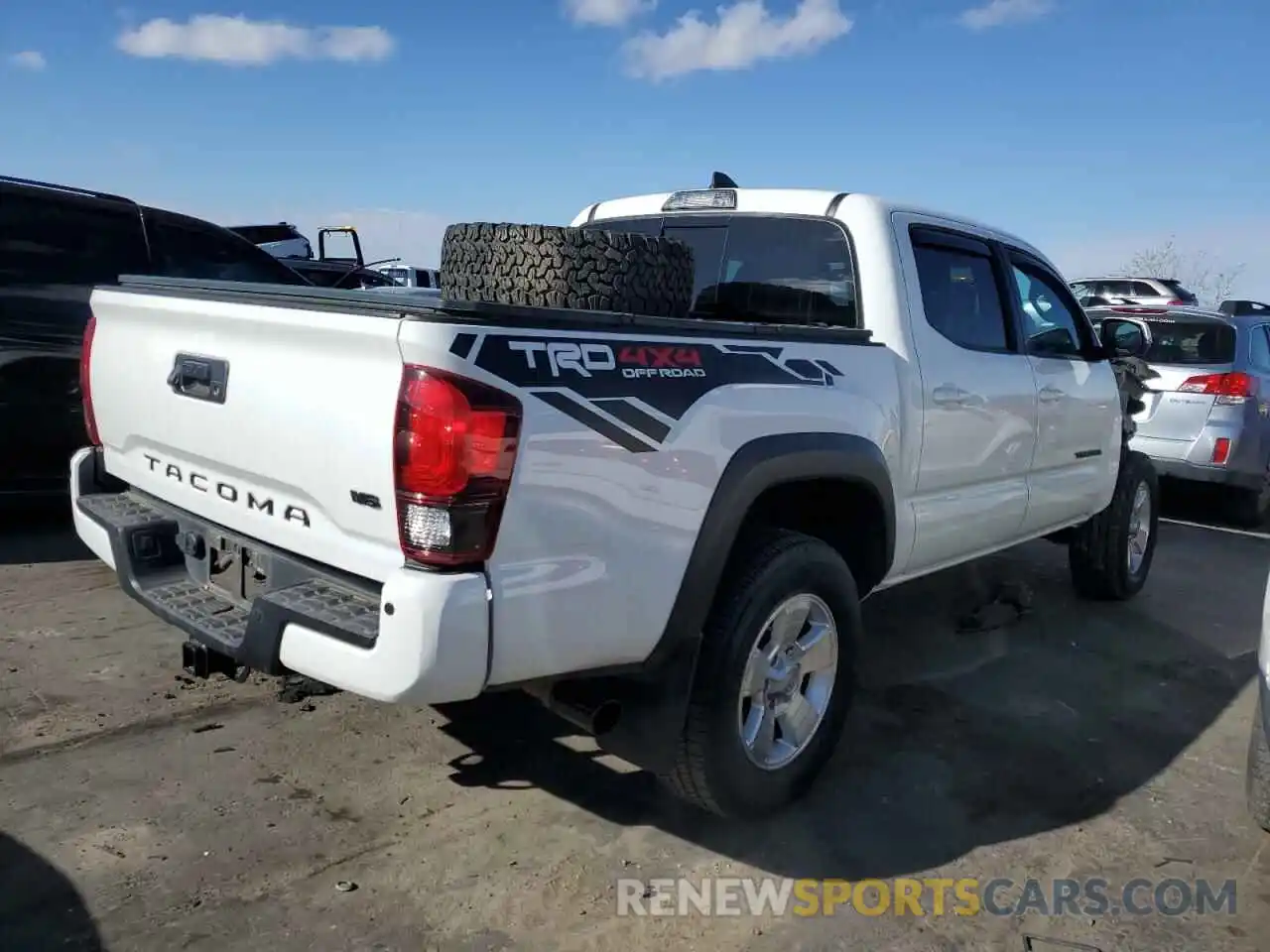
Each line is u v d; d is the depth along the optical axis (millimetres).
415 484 2293
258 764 3391
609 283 3035
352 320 2385
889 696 4277
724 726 2926
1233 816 3385
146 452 3338
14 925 2508
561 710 2734
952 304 4133
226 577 3027
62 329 5980
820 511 3672
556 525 2451
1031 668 4699
